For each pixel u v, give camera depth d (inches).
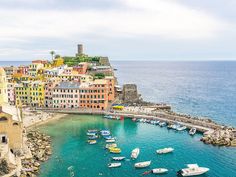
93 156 5369.1
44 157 5255.9
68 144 6008.9
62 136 6525.6
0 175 4197.8
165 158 5275.6
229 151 5551.2
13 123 5123.0
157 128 7165.4
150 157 5329.7
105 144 6008.9
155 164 5027.1
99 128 7165.4
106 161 5152.6
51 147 5821.9
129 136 6555.1
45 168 4808.1
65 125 7386.8
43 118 7864.2
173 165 4982.8
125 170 4798.2
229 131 6535.4
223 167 4864.7
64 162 5078.7
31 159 5000.0
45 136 6392.7
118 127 7268.7
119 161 5152.6
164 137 6456.7
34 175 4507.9
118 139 6348.4
